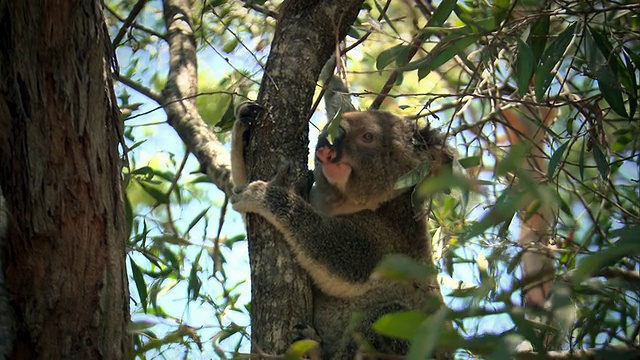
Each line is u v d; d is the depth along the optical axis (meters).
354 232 9.27
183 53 11.18
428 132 9.66
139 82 12.09
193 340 7.43
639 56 7.82
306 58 8.46
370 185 9.61
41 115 6.07
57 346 6.07
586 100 8.24
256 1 10.52
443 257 9.05
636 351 5.38
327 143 9.62
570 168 10.64
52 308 6.07
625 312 6.55
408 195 9.83
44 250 6.06
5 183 6.05
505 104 9.44
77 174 6.12
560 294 4.83
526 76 7.11
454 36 7.39
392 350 8.90
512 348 4.44
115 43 10.09
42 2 5.97
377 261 9.36
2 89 6.07
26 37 6.04
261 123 8.44
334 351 8.91
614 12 9.16
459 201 7.50
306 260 8.66
